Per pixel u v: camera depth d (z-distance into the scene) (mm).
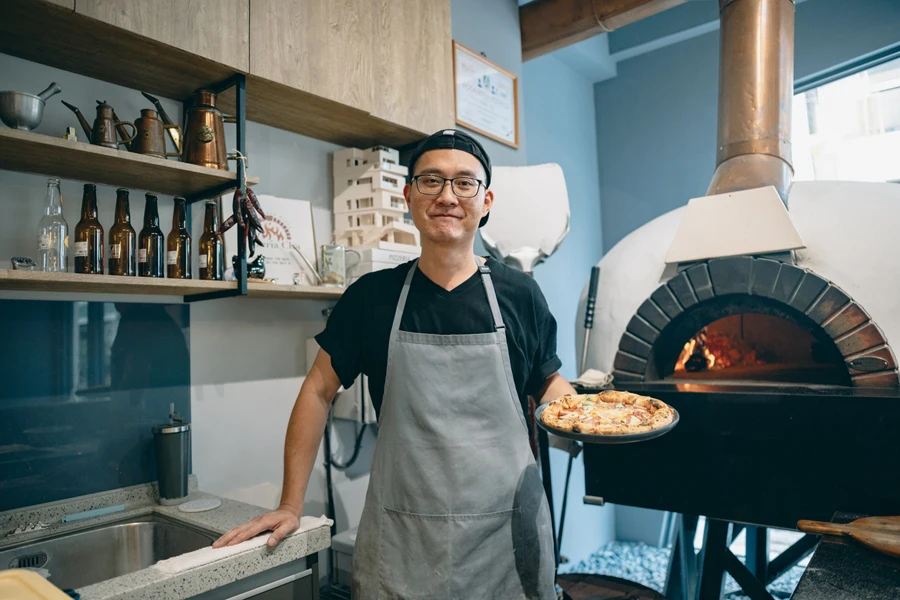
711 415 1808
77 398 1497
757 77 2221
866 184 2209
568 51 3670
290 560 1268
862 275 1905
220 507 1508
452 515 1195
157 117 1537
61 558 1346
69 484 1472
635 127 3980
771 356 2482
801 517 1666
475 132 2588
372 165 2062
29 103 1262
